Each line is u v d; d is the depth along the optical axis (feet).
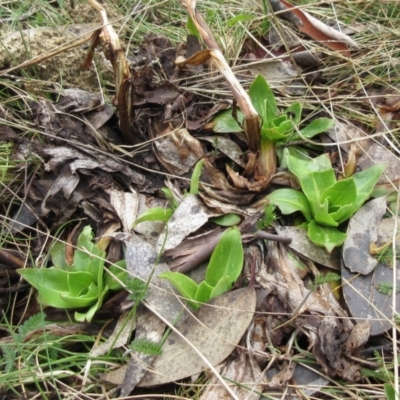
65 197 1.10
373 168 1.16
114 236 1.04
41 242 1.12
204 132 1.27
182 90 1.33
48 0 1.77
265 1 1.62
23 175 1.20
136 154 1.22
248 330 0.95
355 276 1.04
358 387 0.91
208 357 0.92
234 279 0.97
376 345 0.99
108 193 1.12
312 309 0.99
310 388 0.91
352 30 1.69
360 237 1.09
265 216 1.10
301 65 1.54
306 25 1.60
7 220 1.17
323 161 1.21
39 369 0.92
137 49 1.57
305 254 1.06
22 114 1.33
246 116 1.10
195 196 1.09
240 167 1.22
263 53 1.62
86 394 0.90
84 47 1.42
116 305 1.00
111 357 0.93
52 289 0.99
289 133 1.22
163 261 1.02
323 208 1.05
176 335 0.94
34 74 1.40
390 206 1.16
